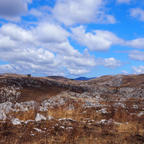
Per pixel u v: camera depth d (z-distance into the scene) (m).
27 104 23.17
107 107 24.20
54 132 10.48
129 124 13.99
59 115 16.95
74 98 35.91
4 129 10.36
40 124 12.11
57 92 46.53
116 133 11.30
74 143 8.93
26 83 51.09
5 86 41.47
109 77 127.38
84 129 11.84
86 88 69.12
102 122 14.62
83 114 18.59
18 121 12.42
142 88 70.56
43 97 33.12
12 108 18.70
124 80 107.12
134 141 9.67
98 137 10.23
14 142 8.37
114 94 62.41
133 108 24.66
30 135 9.63
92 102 31.31
